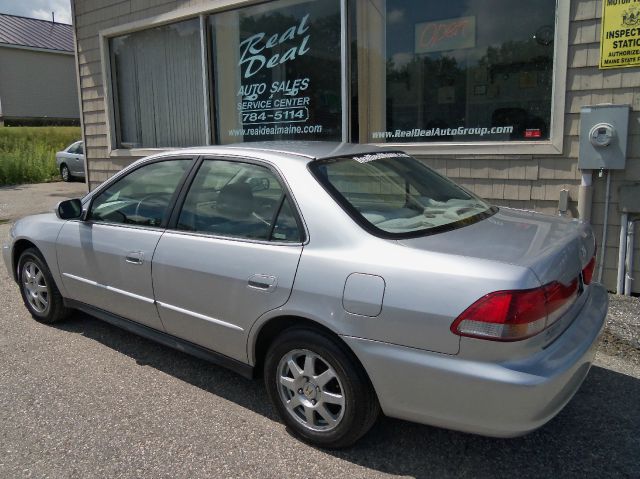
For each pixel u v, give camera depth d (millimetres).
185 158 3689
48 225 4520
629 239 4984
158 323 3703
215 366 3988
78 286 4289
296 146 3566
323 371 2906
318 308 2783
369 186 3191
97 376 3834
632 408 3332
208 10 7629
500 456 2908
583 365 2637
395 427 3176
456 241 2762
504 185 5570
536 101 5410
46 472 2809
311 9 6770
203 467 2830
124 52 9109
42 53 33719
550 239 2855
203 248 3334
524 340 2359
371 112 6484
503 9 5500
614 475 2742
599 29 4887
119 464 2861
